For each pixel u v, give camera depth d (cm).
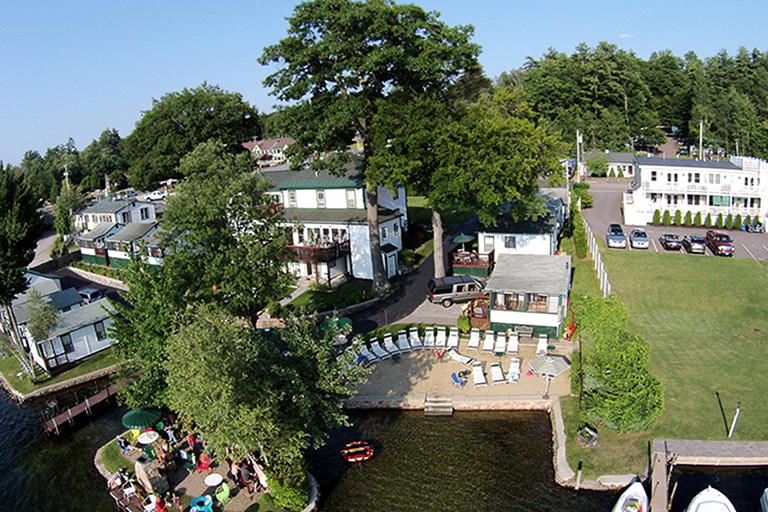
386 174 4072
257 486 2525
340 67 4066
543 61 12738
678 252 5259
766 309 3838
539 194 5978
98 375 4141
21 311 4609
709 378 3044
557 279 3697
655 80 12650
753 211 6084
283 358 2555
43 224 4491
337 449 2883
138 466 2598
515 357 3512
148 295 2970
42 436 3403
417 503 2452
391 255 5094
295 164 4538
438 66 4081
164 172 8744
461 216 6938
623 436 2642
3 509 2731
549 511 2320
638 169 6631
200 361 2130
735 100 10675
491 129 3938
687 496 2309
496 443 2823
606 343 2717
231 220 3378
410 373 3453
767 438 2514
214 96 8712
